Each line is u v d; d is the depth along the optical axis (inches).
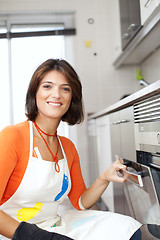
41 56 130.3
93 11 132.5
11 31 130.3
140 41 88.3
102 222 38.9
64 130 128.7
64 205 103.8
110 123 84.5
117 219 39.3
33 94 40.6
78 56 131.3
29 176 36.9
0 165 33.8
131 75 130.6
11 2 129.0
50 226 39.4
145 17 73.3
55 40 131.0
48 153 40.8
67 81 39.8
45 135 40.9
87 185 128.1
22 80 129.3
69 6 131.4
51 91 38.9
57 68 39.6
